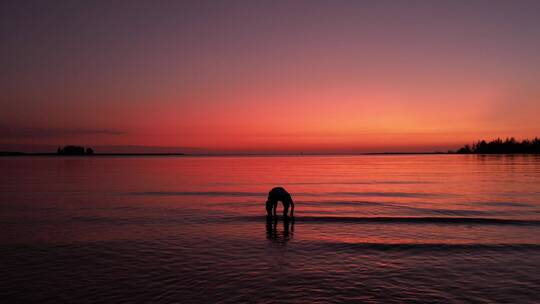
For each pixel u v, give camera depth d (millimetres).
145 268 9914
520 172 53375
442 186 33188
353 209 20141
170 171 64625
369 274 9469
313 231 14523
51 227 15211
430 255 11148
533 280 9047
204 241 12883
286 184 36188
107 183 37125
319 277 9227
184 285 8664
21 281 8977
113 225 15656
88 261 10555
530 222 16031
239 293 8172
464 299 7910
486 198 24312
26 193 27531
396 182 38344
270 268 9922
